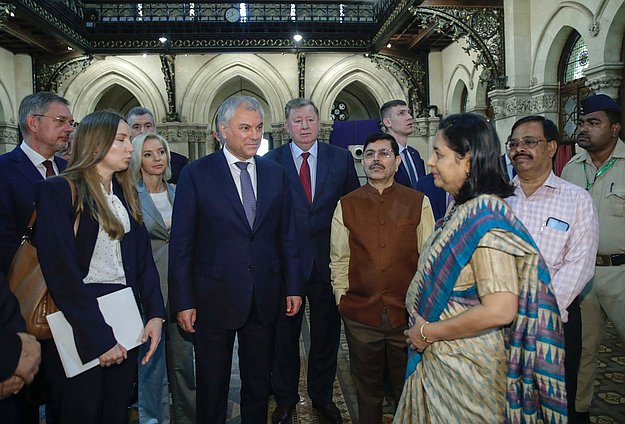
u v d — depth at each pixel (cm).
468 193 192
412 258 297
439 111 1487
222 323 292
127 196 259
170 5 1540
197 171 299
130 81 1533
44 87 1368
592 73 846
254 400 306
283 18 1627
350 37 1420
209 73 1546
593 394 379
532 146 274
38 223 219
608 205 331
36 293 219
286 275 317
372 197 304
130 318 238
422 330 196
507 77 1059
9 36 1212
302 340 573
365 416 301
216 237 294
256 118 293
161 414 344
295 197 361
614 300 328
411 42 1438
